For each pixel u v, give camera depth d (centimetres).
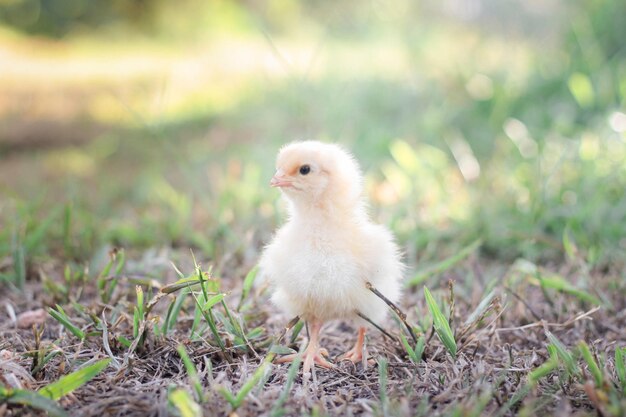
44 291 52
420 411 35
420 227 60
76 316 47
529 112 86
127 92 131
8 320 48
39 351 39
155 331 41
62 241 61
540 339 45
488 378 39
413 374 39
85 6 200
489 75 99
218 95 129
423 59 120
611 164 67
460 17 167
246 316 46
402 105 103
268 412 36
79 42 190
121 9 203
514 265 52
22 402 35
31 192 80
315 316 41
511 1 159
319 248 40
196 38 195
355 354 42
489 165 75
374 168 77
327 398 37
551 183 67
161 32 199
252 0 206
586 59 89
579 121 83
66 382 36
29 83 135
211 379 38
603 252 55
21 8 192
